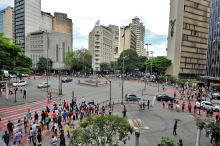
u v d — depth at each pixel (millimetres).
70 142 9000
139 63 77875
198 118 12641
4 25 118062
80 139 8812
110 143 8828
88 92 35062
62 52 87438
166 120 18844
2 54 30562
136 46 172125
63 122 17172
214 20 48562
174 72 63094
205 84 49156
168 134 15031
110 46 108688
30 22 99375
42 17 108625
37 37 88938
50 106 23047
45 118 15812
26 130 14789
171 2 64312
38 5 104562
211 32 50219
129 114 20641
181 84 49250
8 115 18828
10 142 12367
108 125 9375
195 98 33312
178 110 23234
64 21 120750
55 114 16359
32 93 31734
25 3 95812
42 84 39125
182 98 32094
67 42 90062
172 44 63812
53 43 85062
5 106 22172
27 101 25234
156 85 51344
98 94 33219
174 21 62469
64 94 32125
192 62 65125
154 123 17719
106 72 101938
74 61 81062
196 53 65750
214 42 48188
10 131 13289
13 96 28375
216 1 47625
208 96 37156
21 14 97438
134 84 51906
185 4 61969
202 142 13609
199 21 65062
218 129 11656
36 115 15914
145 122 17922
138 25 171125
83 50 87500
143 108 23344
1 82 37000
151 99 30766
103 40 97375
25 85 41438
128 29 131000
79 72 86500
